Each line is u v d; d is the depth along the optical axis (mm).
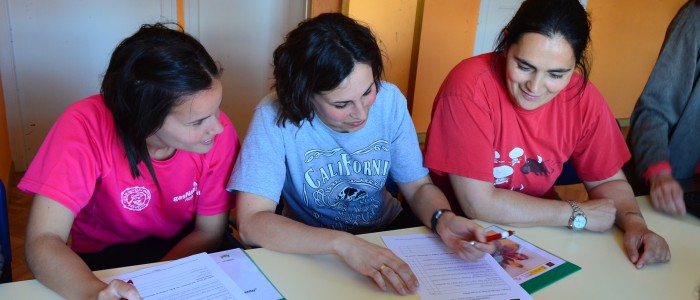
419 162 1386
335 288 989
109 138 1146
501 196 1290
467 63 1416
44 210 1023
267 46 3402
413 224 1492
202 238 1309
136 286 950
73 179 1060
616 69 4641
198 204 1304
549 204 1277
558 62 1155
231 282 979
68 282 920
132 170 1153
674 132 1644
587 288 1035
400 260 1027
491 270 1073
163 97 1000
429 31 3678
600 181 1453
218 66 1154
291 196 1400
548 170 1476
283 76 1124
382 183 1404
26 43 2846
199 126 1062
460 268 1078
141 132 1063
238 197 1219
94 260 1294
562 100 1389
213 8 3174
